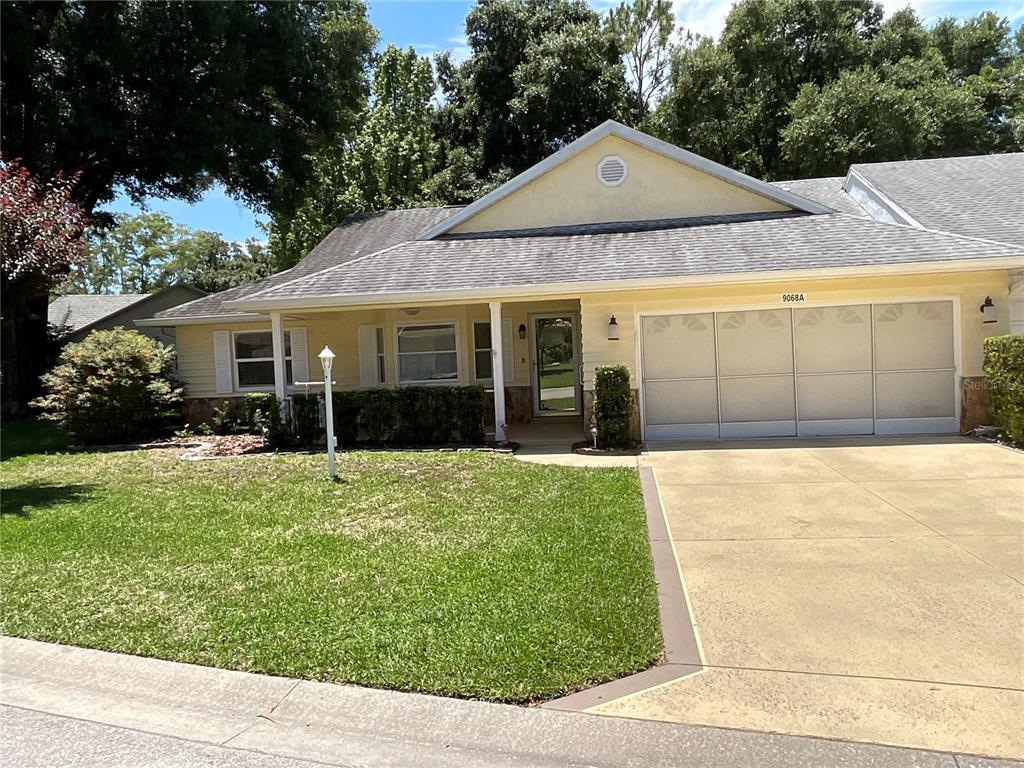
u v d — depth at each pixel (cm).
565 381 1595
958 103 2611
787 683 338
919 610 417
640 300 1120
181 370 1628
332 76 2327
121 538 625
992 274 1052
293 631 409
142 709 343
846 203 1456
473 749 297
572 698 333
